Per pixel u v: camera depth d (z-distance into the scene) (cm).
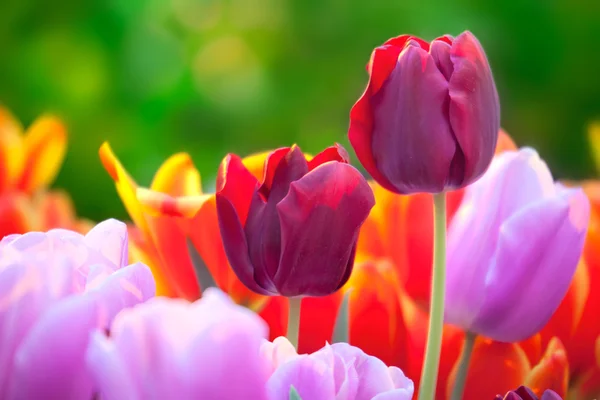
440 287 77
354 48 307
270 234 74
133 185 81
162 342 63
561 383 78
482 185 81
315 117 311
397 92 75
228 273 82
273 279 74
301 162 74
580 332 85
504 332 80
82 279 68
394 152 76
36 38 274
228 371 63
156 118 293
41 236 69
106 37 282
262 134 309
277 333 81
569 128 307
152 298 67
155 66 297
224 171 75
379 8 302
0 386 66
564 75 303
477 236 81
